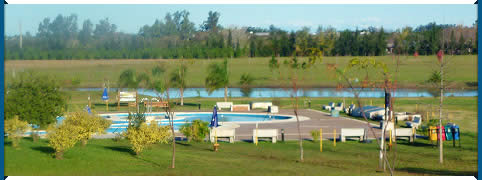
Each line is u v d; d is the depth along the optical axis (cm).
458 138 2402
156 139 1728
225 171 1476
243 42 5472
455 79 5797
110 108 3775
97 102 4134
